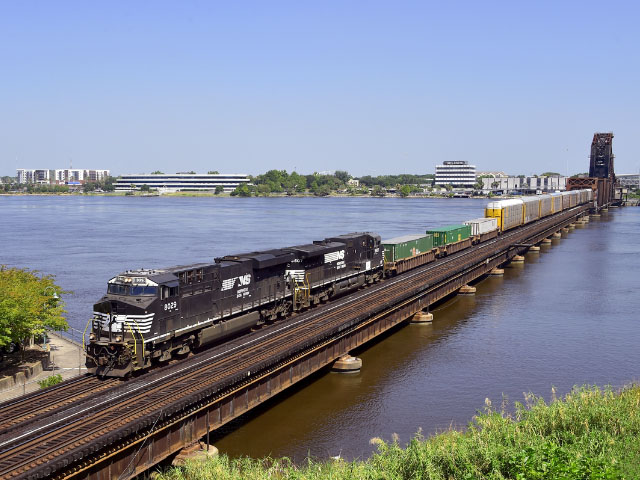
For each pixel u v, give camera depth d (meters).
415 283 68.44
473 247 104.31
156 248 118.75
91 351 35.53
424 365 49.75
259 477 26.50
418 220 191.50
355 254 65.62
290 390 43.81
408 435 36.19
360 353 53.19
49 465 22.67
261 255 50.00
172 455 30.64
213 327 42.28
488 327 62.41
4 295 40.19
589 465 24.16
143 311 35.53
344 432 36.53
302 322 48.75
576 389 43.47
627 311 69.50
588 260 110.50
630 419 30.12
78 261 102.69
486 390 44.09
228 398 33.00
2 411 30.00
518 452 25.91
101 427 26.95
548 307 71.75
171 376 34.72
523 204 136.12
